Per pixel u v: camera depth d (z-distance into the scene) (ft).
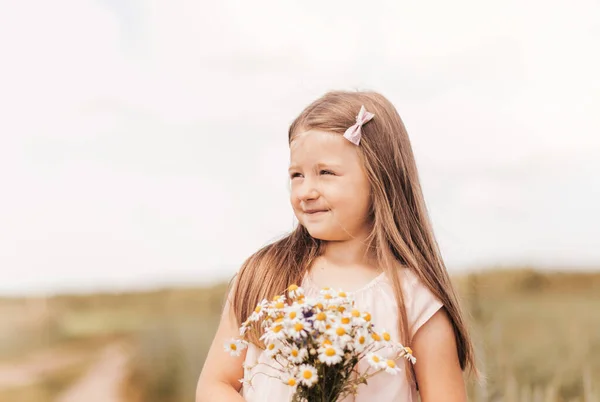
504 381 10.34
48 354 54.65
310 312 5.18
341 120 6.30
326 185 6.23
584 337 11.43
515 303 12.66
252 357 6.30
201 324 35.19
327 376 5.09
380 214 6.35
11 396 47.47
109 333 54.85
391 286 6.24
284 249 6.73
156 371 36.47
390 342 5.24
